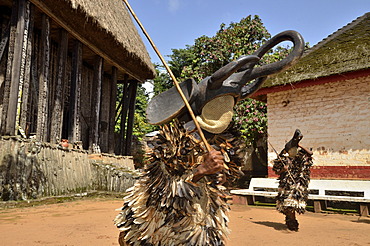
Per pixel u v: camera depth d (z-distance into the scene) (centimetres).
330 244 517
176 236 221
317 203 1022
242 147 260
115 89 1811
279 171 686
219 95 243
